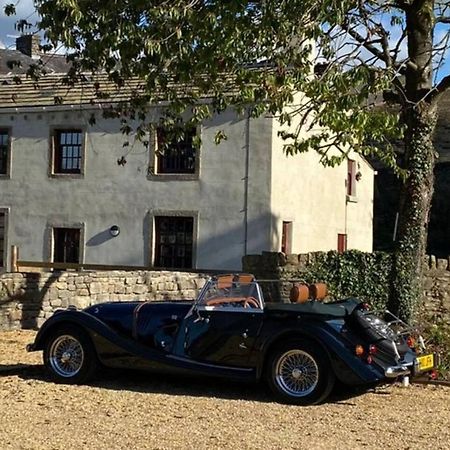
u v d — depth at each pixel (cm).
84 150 2580
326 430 789
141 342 987
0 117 2703
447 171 3712
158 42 1045
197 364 951
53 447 702
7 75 3072
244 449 707
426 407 916
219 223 2411
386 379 904
